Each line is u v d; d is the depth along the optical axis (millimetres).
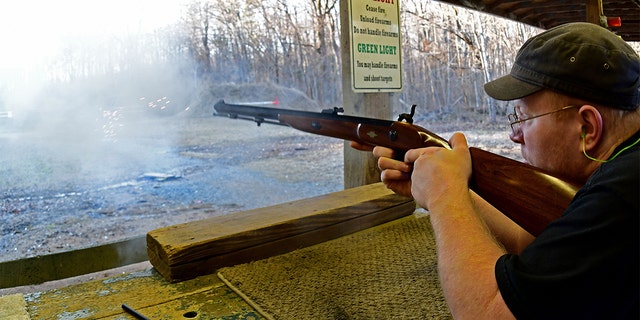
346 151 2143
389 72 2059
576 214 603
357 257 1310
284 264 1255
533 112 760
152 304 1034
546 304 573
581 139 716
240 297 1069
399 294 1078
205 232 1250
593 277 558
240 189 2771
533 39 776
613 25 3781
